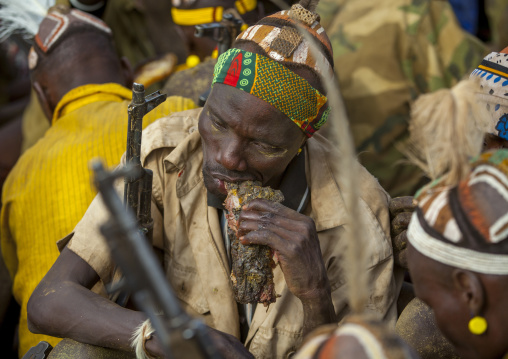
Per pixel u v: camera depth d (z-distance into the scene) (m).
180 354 2.33
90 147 6.54
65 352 4.83
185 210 5.24
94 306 4.82
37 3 8.20
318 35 4.56
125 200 4.76
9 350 8.86
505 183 3.04
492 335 3.16
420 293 3.34
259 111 4.35
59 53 7.12
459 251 3.08
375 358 2.28
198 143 5.29
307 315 4.64
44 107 7.50
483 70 4.79
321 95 4.52
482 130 3.29
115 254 2.27
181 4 8.29
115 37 10.80
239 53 4.43
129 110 4.55
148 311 2.46
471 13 9.97
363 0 7.90
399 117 7.48
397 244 5.25
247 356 4.58
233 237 4.77
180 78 7.72
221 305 5.18
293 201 5.14
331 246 5.20
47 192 6.52
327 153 5.34
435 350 4.80
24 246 6.67
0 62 9.80
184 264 5.34
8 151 9.08
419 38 7.54
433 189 3.25
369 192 5.28
